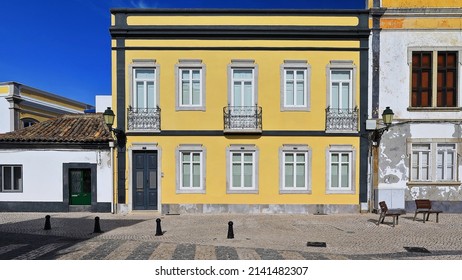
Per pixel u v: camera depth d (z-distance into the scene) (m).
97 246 7.31
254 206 11.45
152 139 11.53
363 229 9.02
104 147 11.73
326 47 11.52
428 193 11.48
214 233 8.56
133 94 11.62
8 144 11.79
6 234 8.53
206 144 11.53
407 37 11.57
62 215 11.24
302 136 11.52
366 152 11.52
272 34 11.46
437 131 11.49
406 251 6.97
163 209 11.41
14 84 19.47
